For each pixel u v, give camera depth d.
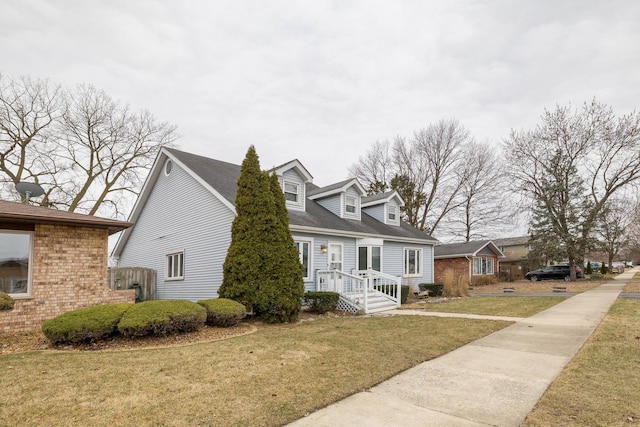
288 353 6.40
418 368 5.58
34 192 12.65
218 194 13.02
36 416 3.75
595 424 3.59
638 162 27.17
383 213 20.83
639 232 39.50
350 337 7.88
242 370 5.36
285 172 15.03
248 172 11.20
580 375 5.11
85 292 9.88
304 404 4.09
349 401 4.23
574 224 28.69
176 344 7.33
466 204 36.16
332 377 5.06
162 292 16.27
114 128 24.52
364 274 15.97
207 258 13.74
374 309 13.45
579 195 28.67
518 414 3.86
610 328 8.29
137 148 25.83
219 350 6.62
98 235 10.29
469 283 27.58
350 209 18.17
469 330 8.64
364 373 5.23
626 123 27.17
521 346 6.95
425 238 21.44
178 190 15.68
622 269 50.44
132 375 5.11
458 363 5.84
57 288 9.41
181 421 3.65
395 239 18.58
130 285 15.88
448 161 35.94
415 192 35.66
